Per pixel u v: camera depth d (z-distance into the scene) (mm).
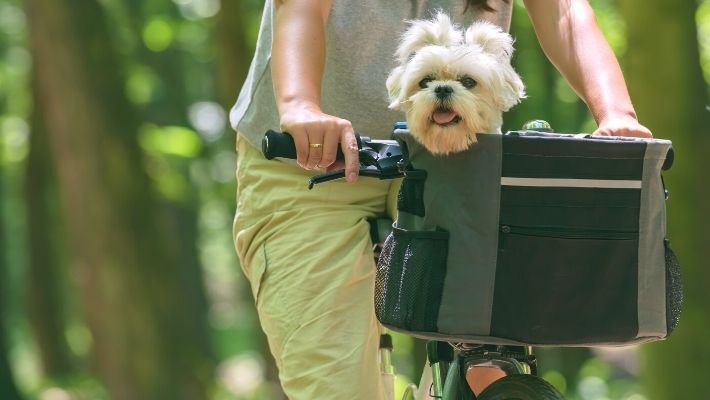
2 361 31469
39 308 41906
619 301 5312
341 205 6363
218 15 22969
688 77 16500
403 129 5281
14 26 36594
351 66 6402
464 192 5164
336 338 5992
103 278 24906
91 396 34531
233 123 6770
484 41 5336
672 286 5492
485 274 5176
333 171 5484
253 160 6621
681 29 16500
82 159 24766
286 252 6258
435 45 5266
